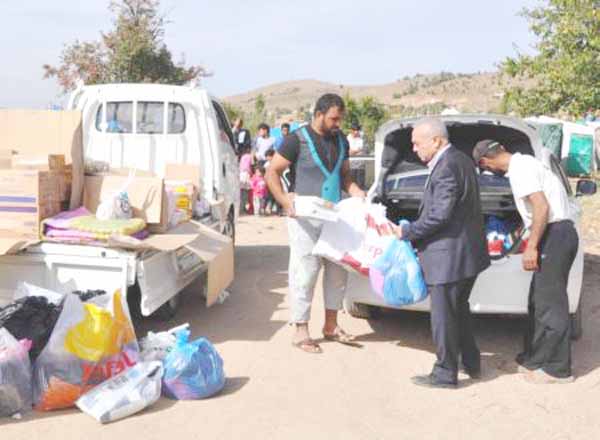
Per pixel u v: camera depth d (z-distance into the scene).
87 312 4.61
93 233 5.52
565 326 5.12
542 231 5.02
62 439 4.13
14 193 5.59
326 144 5.65
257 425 4.39
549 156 6.29
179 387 4.72
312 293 5.83
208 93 8.32
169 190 6.56
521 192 5.08
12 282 5.78
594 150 23.84
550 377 5.19
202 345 4.86
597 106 15.01
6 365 4.34
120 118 8.27
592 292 7.83
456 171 4.93
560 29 14.55
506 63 15.87
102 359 4.60
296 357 5.69
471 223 5.02
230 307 7.28
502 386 5.14
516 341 6.25
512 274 5.50
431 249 5.02
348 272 5.96
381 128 6.76
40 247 5.65
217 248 6.54
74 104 8.30
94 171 6.58
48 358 4.46
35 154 6.03
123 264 5.54
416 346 6.06
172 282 6.31
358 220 5.46
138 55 19.69
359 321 6.83
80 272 5.66
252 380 5.16
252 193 15.52
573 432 4.36
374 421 4.49
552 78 14.97
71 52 19.91
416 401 4.83
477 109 95.12
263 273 9.03
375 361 5.64
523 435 4.31
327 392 4.96
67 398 4.49
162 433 4.24
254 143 17.94
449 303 5.00
